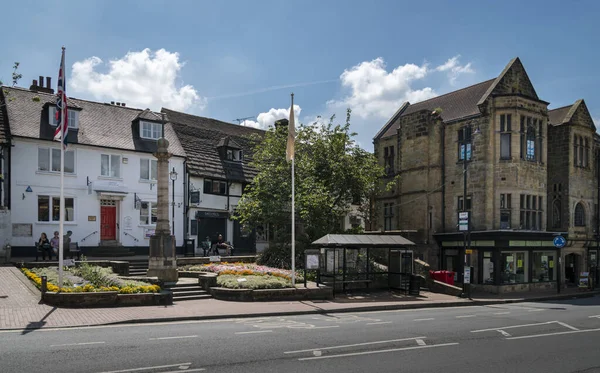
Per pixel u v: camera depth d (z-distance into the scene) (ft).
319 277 67.46
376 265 86.48
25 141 85.61
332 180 94.63
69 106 91.91
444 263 102.37
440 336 40.27
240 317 49.11
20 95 91.81
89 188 92.02
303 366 29.37
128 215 96.94
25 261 75.97
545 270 102.27
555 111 117.50
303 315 52.37
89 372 27.07
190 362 29.55
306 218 88.22
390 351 34.06
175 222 102.06
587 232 112.27
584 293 93.09
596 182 117.39
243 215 92.63
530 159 96.94
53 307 48.32
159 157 66.80
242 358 30.86
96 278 58.59
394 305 61.87
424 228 104.17
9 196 83.35
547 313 59.82
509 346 37.17
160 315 46.57
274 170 93.81
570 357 34.01
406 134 110.73
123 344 34.09
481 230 94.43
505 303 75.92
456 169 100.78
